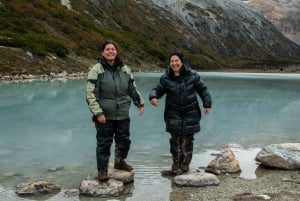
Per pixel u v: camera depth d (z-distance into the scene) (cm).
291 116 1280
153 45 7875
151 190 536
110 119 547
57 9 6278
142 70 5684
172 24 12544
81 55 4594
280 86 2883
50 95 1814
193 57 9194
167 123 618
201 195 513
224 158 633
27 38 3853
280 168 638
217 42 13738
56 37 5041
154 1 14375
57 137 884
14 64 3091
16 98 1664
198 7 15475
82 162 679
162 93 624
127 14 10488
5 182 567
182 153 624
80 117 1188
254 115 1297
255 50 15200
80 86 2373
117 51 553
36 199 498
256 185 554
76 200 497
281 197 499
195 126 613
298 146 659
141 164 670
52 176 598
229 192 523
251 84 3119
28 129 980
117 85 547
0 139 856
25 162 675
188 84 607
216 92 2228
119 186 526
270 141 870
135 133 947
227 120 1177
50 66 3481
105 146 544
